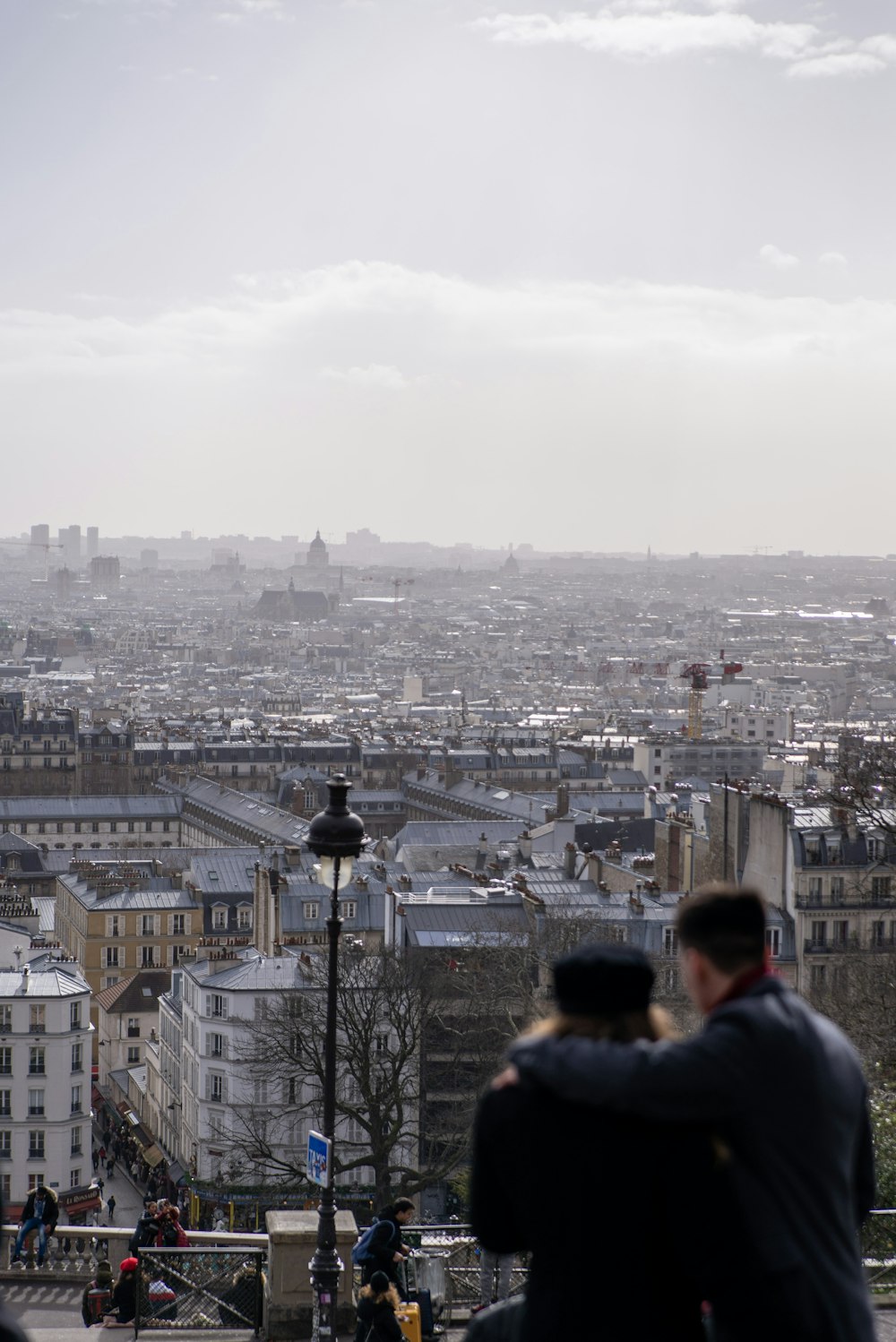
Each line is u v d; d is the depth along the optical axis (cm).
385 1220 7881
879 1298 7550
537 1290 3031
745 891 3189
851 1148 3083
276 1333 8588
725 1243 2898
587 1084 2920
